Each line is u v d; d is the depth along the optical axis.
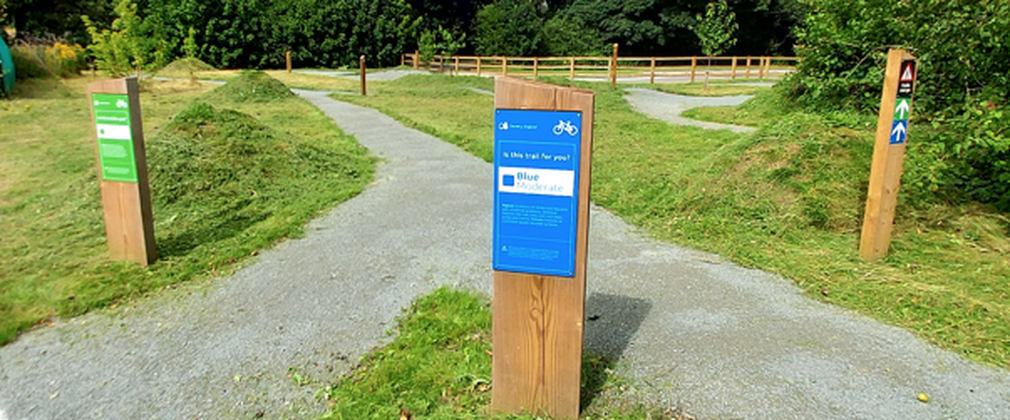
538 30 43.34
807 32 12.30
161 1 33.50
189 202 6.52
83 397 3.29
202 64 30.17
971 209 5.67
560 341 2.87
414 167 8.68
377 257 5.20
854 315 4.01
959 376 3.30
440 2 44.28
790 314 4.04
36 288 4.50
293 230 5.82
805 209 5.69
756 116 13.80
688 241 5.48
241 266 5.02
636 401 3.11
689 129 12.14
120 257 5.01
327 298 4.41
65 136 10.06
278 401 3.23
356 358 3.61
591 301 4.27
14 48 18.31
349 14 37.78
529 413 2.99
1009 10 5.53
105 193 4.89
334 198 6.94
